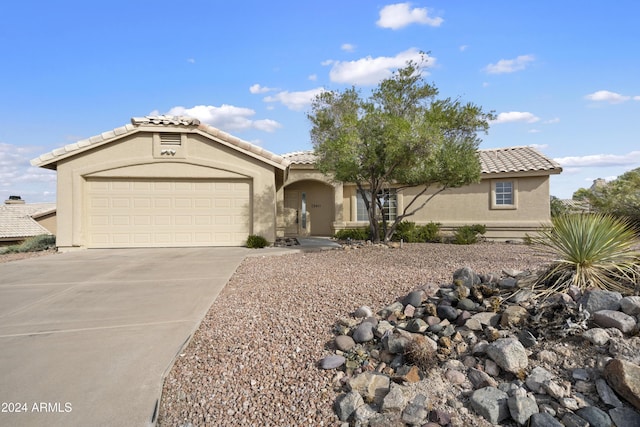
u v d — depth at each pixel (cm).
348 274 788
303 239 1820
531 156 1870
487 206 1789
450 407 337
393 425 315
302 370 405
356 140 1175
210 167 1434
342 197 1962
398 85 1341
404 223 1730
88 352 454
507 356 367
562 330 398
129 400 357
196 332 514
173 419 338
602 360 351
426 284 597
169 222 1427
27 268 980
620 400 318
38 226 2664
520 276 569
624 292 470
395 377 373
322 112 1370
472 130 1346
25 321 566
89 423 325
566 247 538
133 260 1097
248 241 1391
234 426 327
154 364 424
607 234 520
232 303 628
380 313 523
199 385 385
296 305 589
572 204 2330
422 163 1220
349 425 326
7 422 323
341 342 442
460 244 1529
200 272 905
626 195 1755
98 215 1398
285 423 329
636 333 377
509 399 325
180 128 1412
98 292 730
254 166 1451
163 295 700
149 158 1408
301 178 1942
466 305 485
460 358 402
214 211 1450
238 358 433
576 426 298
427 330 451
